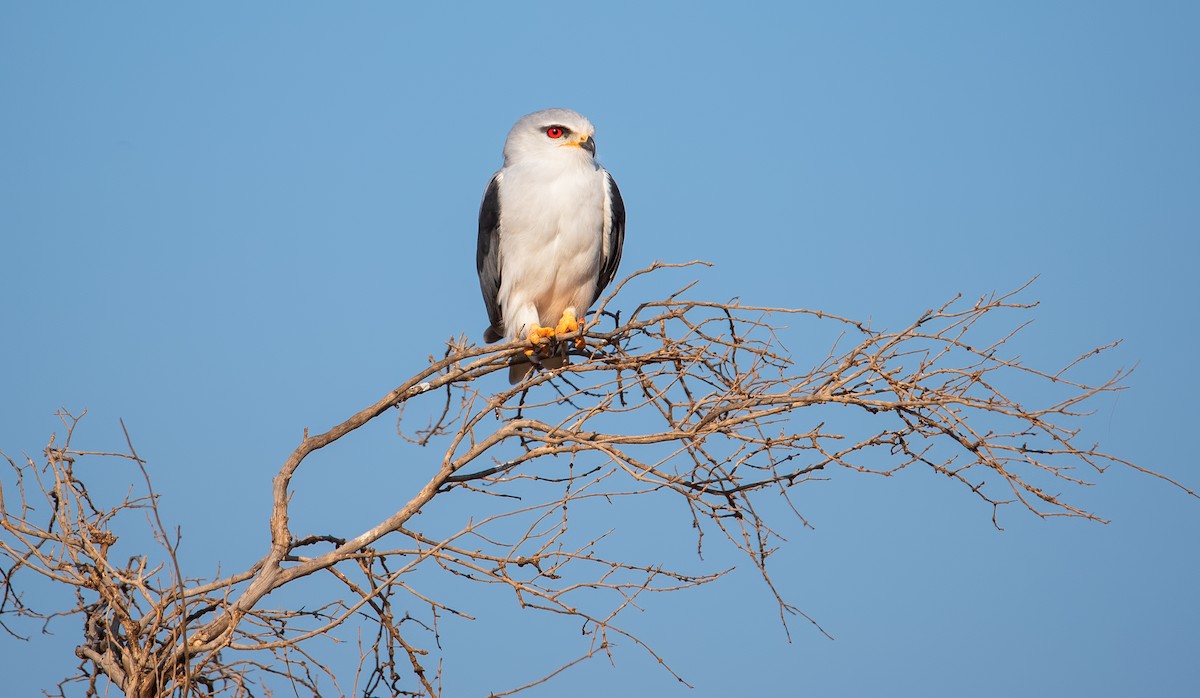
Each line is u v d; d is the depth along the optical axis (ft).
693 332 33.78
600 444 32.42
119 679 32.32
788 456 32.55
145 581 32.12
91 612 33.24
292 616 31.81
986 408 30.42
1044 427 30.14
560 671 30.83
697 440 31.45
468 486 34.19
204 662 29.94
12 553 31.30
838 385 31.73
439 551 31.65
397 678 32.27
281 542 32.40
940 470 31.19
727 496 33.01
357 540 32.94
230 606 31.14
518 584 31.22
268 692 31.63
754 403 31.73
